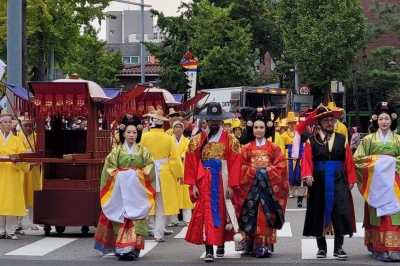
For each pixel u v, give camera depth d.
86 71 39.72
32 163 12.38
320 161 9.98
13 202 12.20
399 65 41.22
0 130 12.42
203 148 10.09
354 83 40.03
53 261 9.98
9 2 16.14
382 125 10.10
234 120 14.57
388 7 38.84
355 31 33.81
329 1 34.12
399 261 9.81
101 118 12.70
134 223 10.05
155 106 16.92
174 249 11.18
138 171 10.13
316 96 45.25
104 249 10.14
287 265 9.55
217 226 9.87
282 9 35.66
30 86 12.02
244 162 10.33
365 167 10.04
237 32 35.78
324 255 10.14
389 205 9.80
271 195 10.20
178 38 37.69
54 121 13.12
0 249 11.10
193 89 25.31
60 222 12.35
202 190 9.99
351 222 10.07
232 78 35.75
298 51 34.97
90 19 27.02
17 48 16.20
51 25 24.11
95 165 12.41
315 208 9.94
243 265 9.56
